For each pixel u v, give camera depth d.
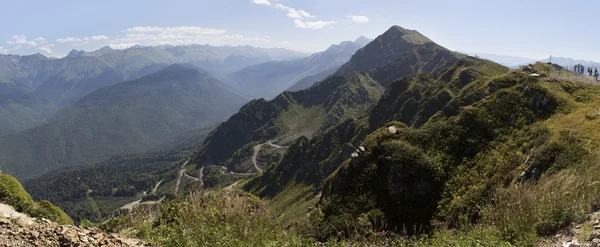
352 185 33.47
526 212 8.33
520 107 36.84
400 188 30.83
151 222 9.18
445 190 29.64
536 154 23.59
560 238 7.01
